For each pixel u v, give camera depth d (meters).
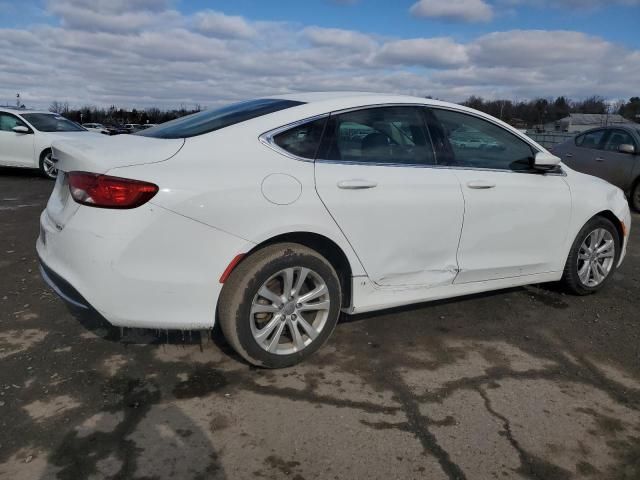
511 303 4.39
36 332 3.55
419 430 2.63
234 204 2.80
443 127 3.69
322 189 3.06
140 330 3.59
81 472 2.26
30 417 2.63
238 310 2.91
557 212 4.13
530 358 3.45
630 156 9.34
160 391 2.90
